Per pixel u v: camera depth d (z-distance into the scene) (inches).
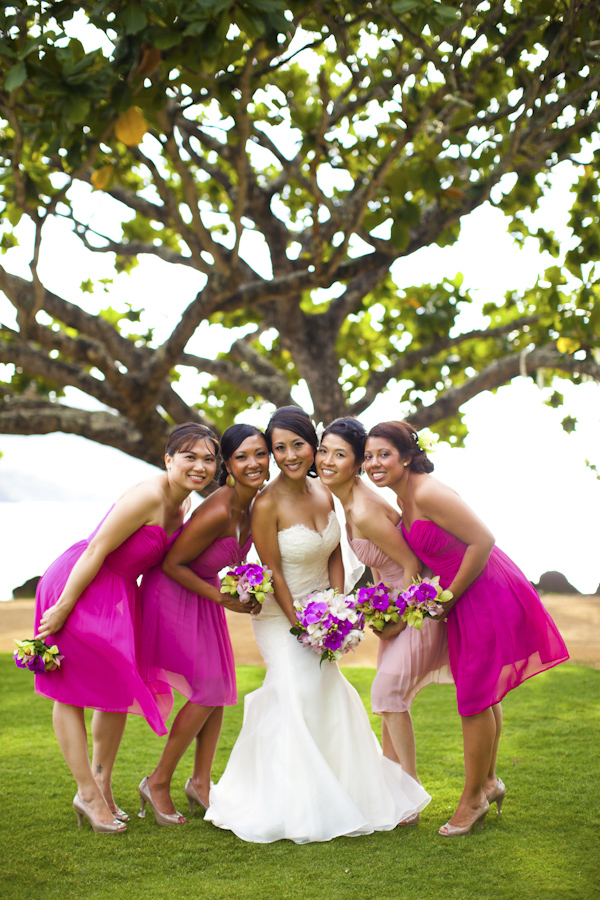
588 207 284.0
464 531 122.8
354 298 372.2
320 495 137.2
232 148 296.0
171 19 154.5
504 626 123.5
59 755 163.5
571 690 217.0
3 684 230.7
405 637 131.3
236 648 305.3
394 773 131.9
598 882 104.3
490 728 123.3
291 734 125.0
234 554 135.0
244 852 116.6
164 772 130.3
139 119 174.2
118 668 122.6
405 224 231.6
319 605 125.0
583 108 225.9
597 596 458.3
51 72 154.2
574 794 138.4
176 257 373.4
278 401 378.3
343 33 194.4
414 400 441.1
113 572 128.2
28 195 198.7
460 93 207.3
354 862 112.2
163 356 308.0
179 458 128.4
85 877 107.7
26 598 485.7
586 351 342.0
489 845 117.9
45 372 328.2
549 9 198.2
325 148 242.5
